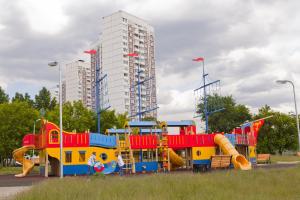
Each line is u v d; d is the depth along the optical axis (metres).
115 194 15.04
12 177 40.22
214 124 91.94
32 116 63.03
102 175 22.06
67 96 142.38
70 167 40.47
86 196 14.77
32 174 46.00
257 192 16.27
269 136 87.38
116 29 122.88
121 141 42.91
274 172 24.17
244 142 49.78
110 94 121.75
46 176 39.84
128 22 124.81
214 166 40.78
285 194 15.88
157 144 44.22
